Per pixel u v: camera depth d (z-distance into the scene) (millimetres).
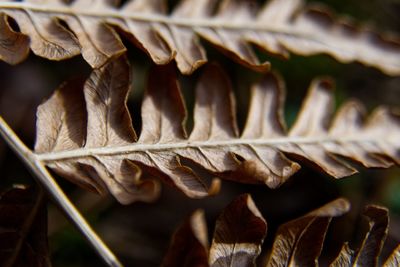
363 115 155
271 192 205
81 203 189
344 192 199
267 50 156
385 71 164
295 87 210
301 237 132
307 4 214
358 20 219
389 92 220
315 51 160
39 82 203
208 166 138
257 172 133
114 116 136
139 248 192
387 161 152
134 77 203
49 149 132
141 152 136
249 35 156
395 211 193
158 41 146
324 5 215
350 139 153
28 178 188
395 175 195
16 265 130
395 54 165
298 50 159
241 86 208
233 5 156
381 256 185
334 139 151
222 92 145
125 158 135
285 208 202
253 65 147
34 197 131
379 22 222
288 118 202
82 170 132
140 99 201
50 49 135
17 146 131
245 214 130
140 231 194
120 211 196
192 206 202
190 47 148
